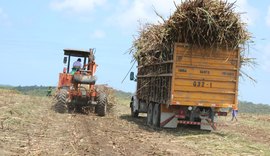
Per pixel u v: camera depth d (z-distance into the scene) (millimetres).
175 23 14172
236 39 14367
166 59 15180
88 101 19516
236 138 14070
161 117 15414
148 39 15867
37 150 9070
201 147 11633
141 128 15523
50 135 11547
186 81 14477
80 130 13367
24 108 17547
